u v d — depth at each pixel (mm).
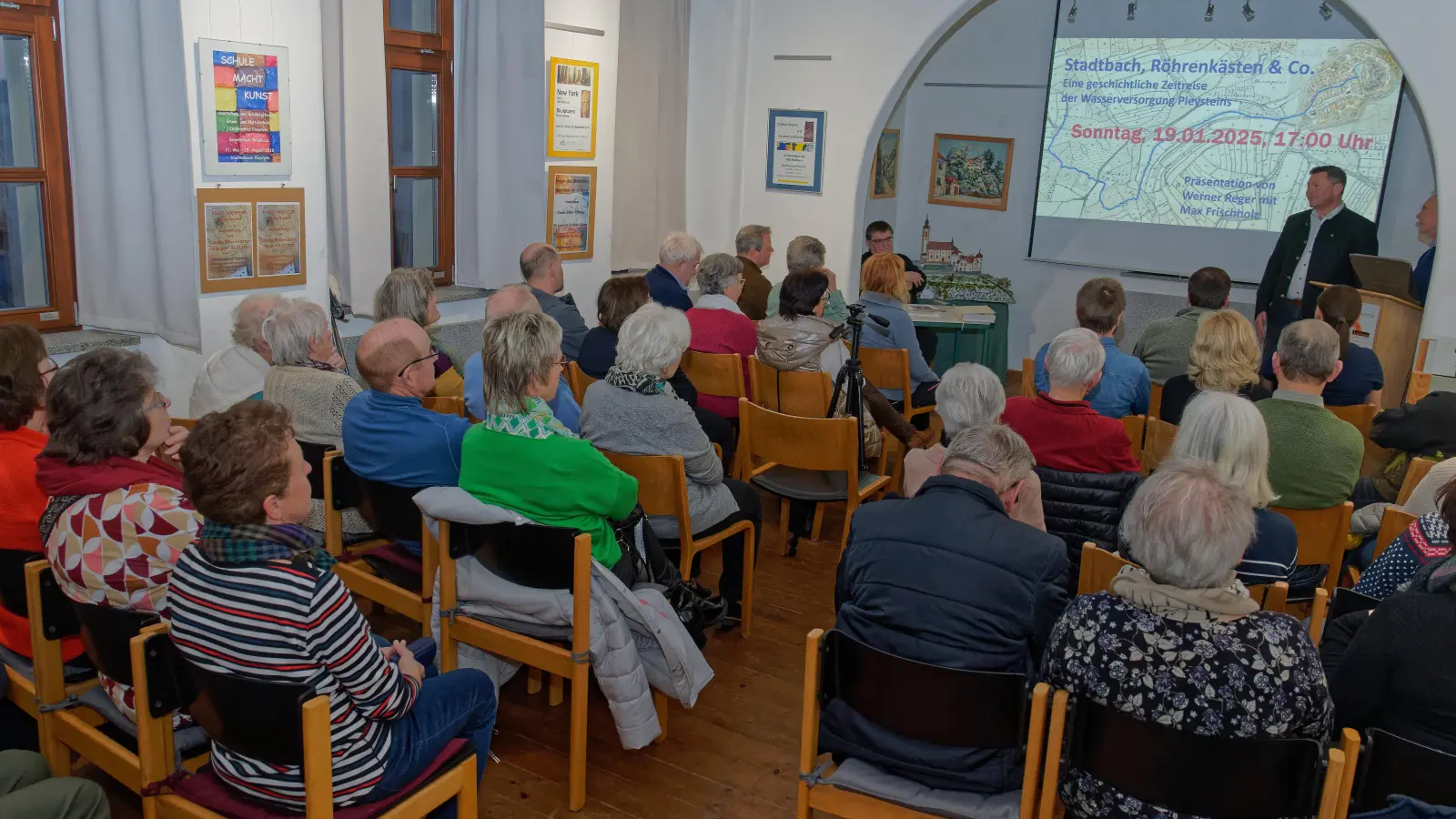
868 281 4430
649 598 2412
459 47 4789
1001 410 2668
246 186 3820
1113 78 6988
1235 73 6609
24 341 2061
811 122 6180
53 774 1950
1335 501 2689
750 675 3059
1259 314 5727
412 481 2436
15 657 2154
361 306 4262
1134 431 3436
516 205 4961
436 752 1837
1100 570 2189
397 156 4715
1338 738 1873
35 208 3521
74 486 1811
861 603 1861
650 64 5898
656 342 2785
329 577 1583
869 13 5922
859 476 3736
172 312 3635
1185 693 1508
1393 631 1616
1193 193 6891
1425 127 4746
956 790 1829
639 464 2791
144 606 1792
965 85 7551
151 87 3438
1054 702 1601
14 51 3371
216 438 1519
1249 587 2203
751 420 3586
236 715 1582
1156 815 1572
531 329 2273
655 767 2570
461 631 2418
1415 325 4824
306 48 3947
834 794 1885
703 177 6477
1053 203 7363
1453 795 1482
